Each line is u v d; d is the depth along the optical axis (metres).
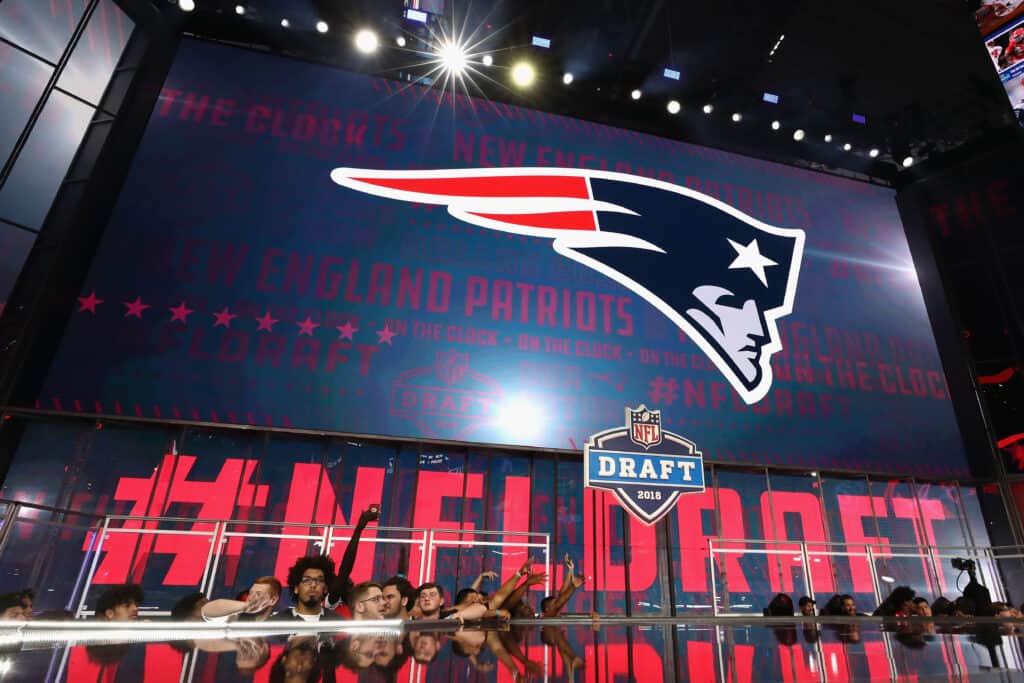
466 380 11.55
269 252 11.55
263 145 12.48
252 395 10.36
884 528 12.58
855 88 17.00
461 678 2.48
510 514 10.94
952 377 14.45
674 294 13.62
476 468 11.15
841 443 12.95
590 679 2.73
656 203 14.61
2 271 9.56
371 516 5.42
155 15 12.66
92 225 10.56
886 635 4.62
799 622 6.36
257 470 10.05
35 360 9.45
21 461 9.08
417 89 14.20
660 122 15.81
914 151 16.48
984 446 13.45
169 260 10.89
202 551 9.28
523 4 14.71
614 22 15.41
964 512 13.09
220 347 10.53
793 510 12.30
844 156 16.66
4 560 8.46
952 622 6.58
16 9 10.12
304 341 11.02
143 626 3.51
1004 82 13.38
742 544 11.62
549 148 14.52
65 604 8.41
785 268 14.70
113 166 11.11
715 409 12.62
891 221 16.41
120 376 9.84
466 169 13.61
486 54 14.70
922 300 15.46
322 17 13.82
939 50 15.66
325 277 11.66
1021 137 15.05
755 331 13.70
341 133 13.16
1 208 9.64
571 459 11.59
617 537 11.05
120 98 11.59
